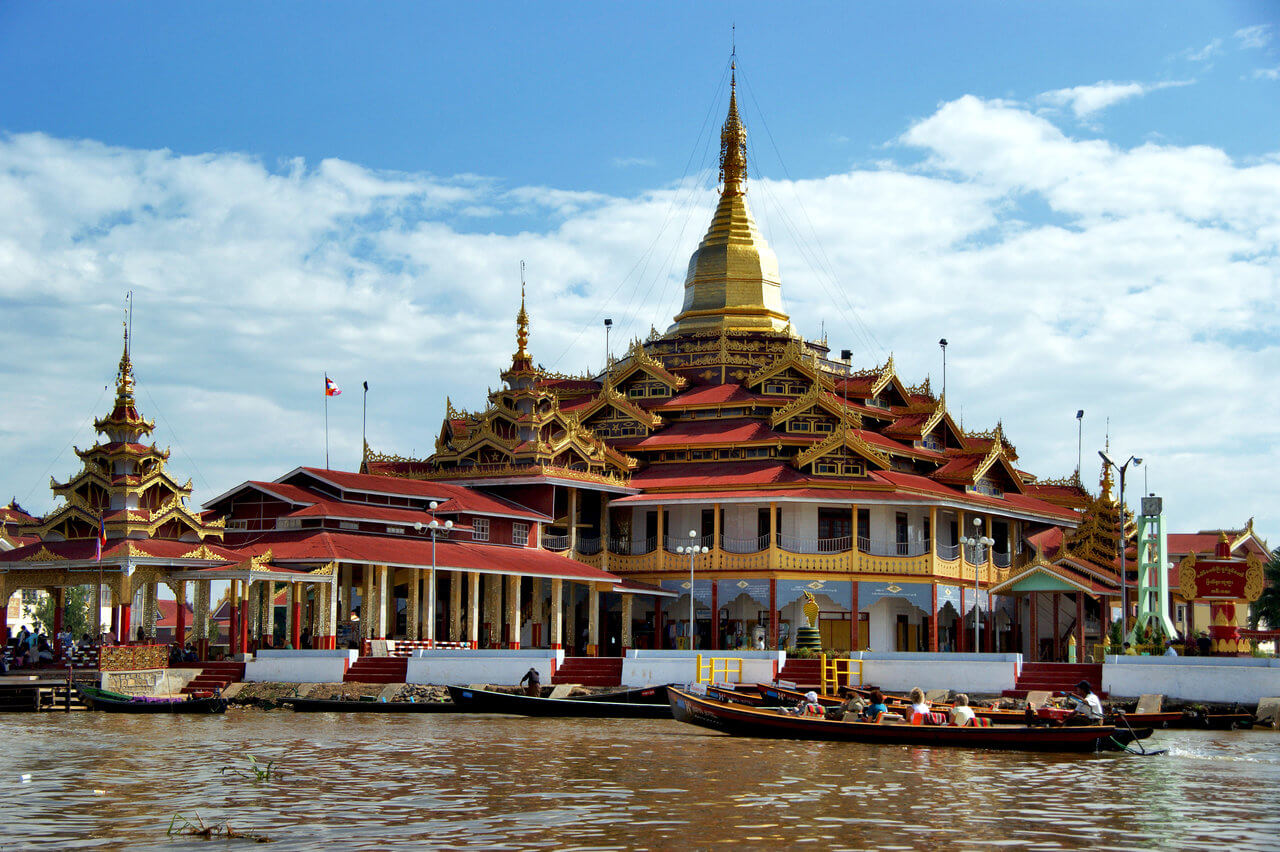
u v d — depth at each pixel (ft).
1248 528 347.77
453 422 315.78
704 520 285.43
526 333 289.33
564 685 211.00
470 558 245.65
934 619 270.26
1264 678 188.65
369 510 246.88
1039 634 307.17
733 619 283.18
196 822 104.01
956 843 98.48
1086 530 289.12
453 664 216.33
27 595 390.21
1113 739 151.53
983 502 295.28
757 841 97.91
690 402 303.68
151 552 221.05
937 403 309.22
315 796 116.37
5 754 144.77
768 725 163.63
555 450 280.10
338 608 255.29
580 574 262.26
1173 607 303.68
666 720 190.80
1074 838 100.94
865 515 283.18
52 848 94.68
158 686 215.72
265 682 217.56
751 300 333.62
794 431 289.53
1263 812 112.37
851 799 116.47
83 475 230.89
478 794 117.80
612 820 105.40
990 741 153.38
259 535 244.01
